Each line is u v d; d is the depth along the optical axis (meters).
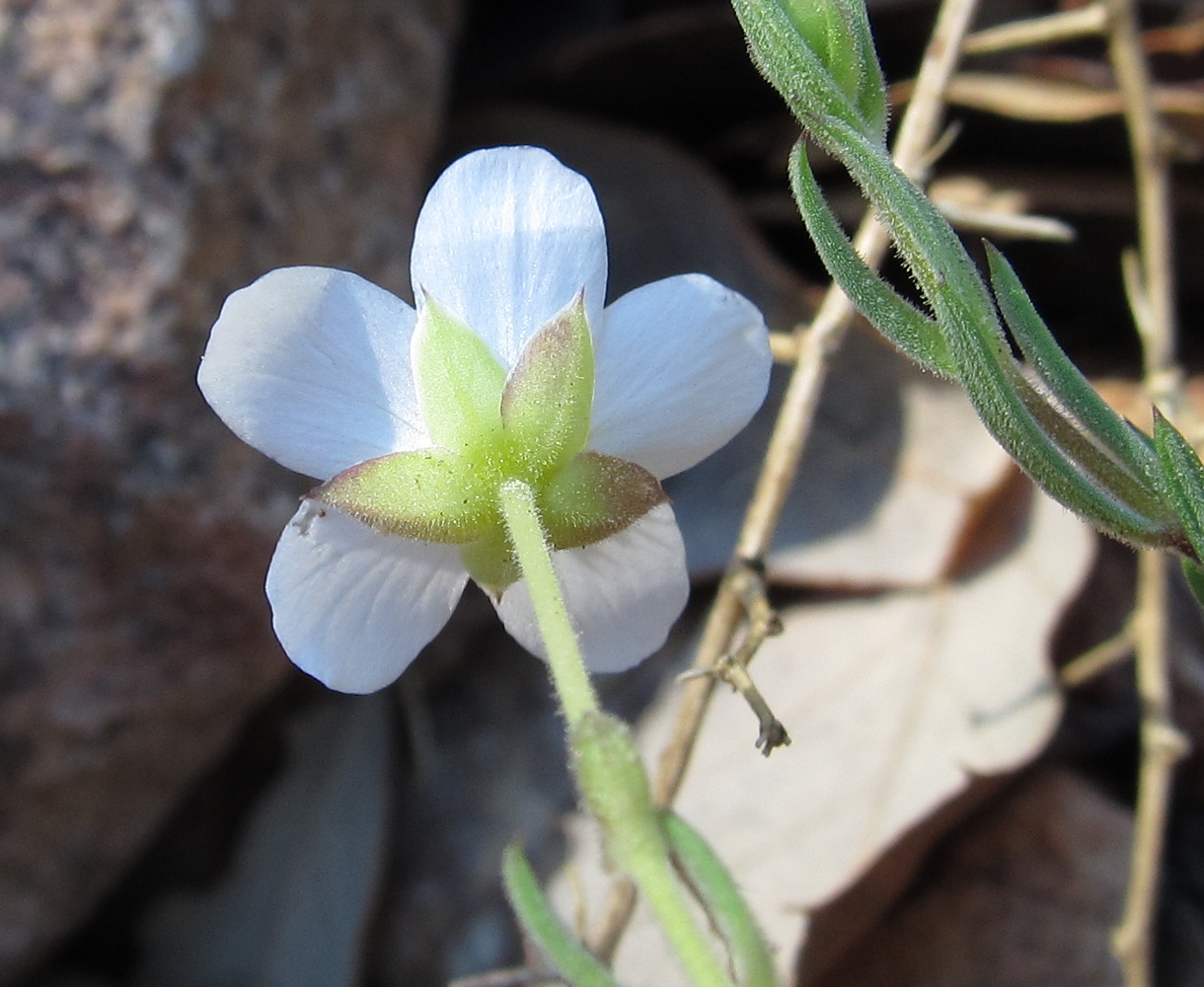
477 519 0.06
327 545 0.06
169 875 0.11
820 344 0.08
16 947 0.10
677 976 0.09
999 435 0.05
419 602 0.06
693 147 0.13
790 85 0.05
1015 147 0.12
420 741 0.11
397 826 0.11
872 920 0.10
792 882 0.09
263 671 0.10
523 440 0.06
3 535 0.09
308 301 0.06
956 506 0.10
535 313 0.06
